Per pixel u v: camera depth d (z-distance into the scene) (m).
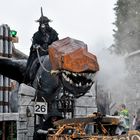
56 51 11.97
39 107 13.52
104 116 9.93
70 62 11.63
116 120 9.84
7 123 15.65
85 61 11.71
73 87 11.84
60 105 13.93
